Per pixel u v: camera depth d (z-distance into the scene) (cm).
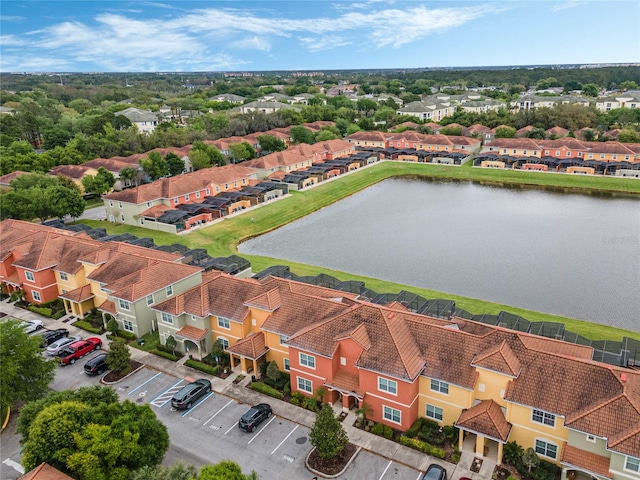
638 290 6266
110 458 2888
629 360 4253
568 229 8756
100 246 6075
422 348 3769
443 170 13750
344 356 3925
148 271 5331
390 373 3553
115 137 13900
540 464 3278
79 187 10331
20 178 9406
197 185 10062
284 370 4466
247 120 16638
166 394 4250
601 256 7438
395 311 4097
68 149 12469
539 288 6366
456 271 6962
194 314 4644
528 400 3247
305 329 4088
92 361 4553
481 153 14188
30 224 7125
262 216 9656
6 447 3669
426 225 9194
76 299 5550
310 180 12112
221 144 13675
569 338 4566
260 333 4531
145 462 3041
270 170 12112
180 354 4847
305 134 15475
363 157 14488
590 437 3023
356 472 3331
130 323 5178
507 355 3456
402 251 7825
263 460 3472
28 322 5400
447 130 16362
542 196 11181
